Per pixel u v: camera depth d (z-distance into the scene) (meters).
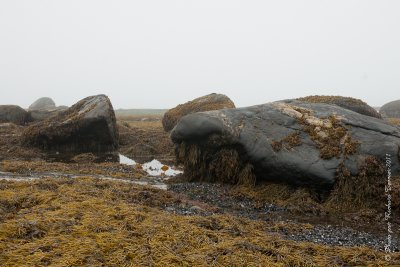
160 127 37.28
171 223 8.66
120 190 12.27
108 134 26.55
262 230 9.69
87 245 7.18
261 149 14.09
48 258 6.65
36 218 8.48
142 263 6.66
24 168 18.08
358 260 7.34
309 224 10.68
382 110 56.09
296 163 13.34
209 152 15.50
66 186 11.98
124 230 8.05
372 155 13.09
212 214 11.00
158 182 16.45
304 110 15.52
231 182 14.88
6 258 6.64
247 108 16.06
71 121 25.86
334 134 13.95
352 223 11.29
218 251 7.24
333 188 12.92
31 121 37.50
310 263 7.11
